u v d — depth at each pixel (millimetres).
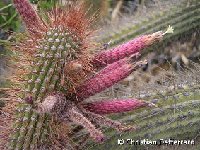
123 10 736
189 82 530
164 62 667
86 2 641
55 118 409
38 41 421
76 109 415
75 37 421
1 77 532
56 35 415
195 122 499
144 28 629
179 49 668
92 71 427
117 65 426
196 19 656
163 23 639
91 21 504
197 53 675
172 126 494
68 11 434
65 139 435
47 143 418
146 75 623
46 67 406
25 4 441
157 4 659
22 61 434
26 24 448
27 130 408
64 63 409
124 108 421
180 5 653
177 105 500
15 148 409
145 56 649
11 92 434
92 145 480
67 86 415
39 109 394
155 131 491
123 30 626
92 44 439
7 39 629
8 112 432
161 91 515
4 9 660
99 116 419
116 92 540
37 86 405
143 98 510
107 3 667
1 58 565
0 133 431
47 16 467
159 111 496
